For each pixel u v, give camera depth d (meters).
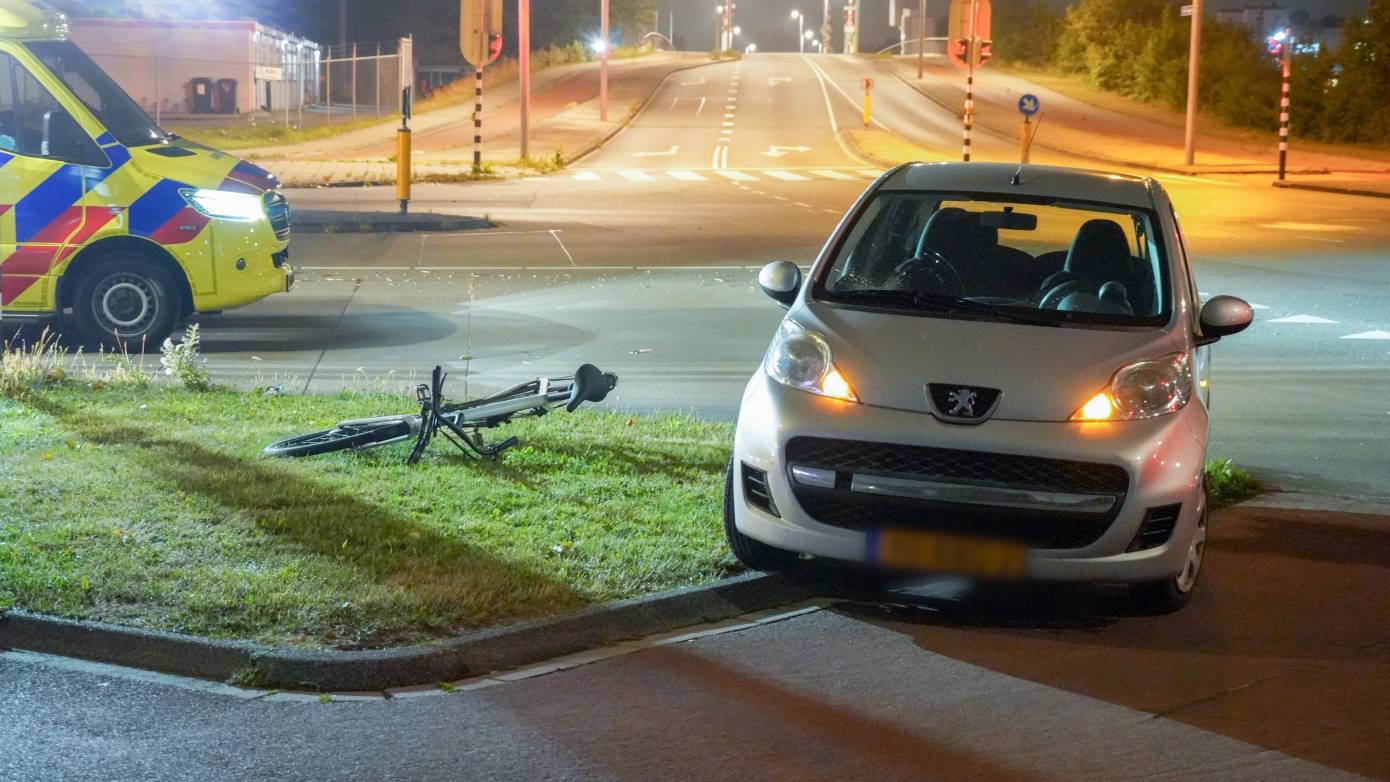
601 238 21.39
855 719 4.88
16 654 5.21
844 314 6.41
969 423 5.77
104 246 11.76
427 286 16.17
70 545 6.12
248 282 12.09
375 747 4.54
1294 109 54.22
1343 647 5.77
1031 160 42.72
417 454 7.79
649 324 13.84
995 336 6.19
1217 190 33.31
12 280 11.57
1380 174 40.00
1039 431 5.74
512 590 5.79
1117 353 6.11
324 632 5.29
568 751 4.55
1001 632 5.86
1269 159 44.97
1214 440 9.73
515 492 7.26
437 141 44.56
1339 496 8.18
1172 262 6.79
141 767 4.34
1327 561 6.93
